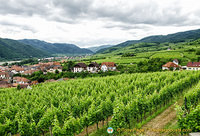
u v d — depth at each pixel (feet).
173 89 81.20
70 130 49.93
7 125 54.13
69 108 66.74
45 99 89.45
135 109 58.49
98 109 60.49
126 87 99.14
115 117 51.55
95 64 315.99
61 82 153.69
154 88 93.09
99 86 118.62
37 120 65.16
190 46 495.41
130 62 332.39
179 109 47.75
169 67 240.53
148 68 231.30
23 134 50.78
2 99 99.45
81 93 102.94
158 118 61.62
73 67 312.50
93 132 59.16
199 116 43.16
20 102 86.74
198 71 140.36
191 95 62.54
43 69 344.28
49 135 59.88
